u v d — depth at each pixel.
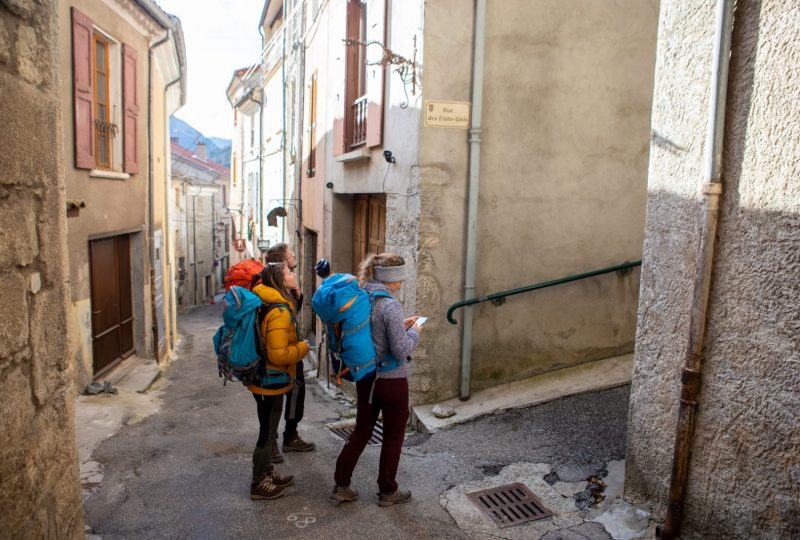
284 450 4.59
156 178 11.20
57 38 2.14
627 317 5.85
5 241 1.75
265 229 19.02
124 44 8.59
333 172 8.63
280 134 15.50
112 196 8.35
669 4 2.96
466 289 5.28
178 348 15.19
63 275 2.19
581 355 5.76
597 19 5.41
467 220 5.26
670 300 2.98
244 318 3.58
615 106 5.55
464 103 5.14
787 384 2.36
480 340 5.48
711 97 2.60
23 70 1.87
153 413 6.43
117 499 3.83
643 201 5.73
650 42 5.57
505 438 4.53
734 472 2.61
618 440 4.27
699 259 2.70
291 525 3.44
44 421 2.02
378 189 6.30
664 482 3.08
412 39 5.21
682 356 2.90
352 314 3.32
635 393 3.28
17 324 1.83
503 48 5.21
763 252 2.44
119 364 9.00
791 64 2.29
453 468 4.11
